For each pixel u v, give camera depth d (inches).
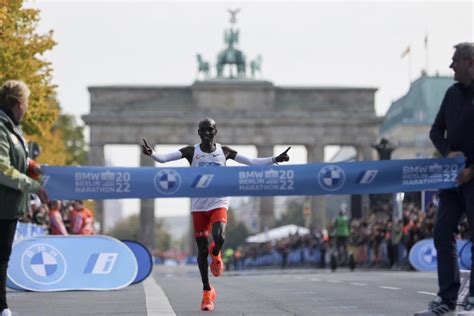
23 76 2559.1
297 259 4394.7
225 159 943.0
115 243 1403.8
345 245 3166.8
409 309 980.6
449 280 757.9
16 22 2470.5
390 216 3159.5
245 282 1758.1
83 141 7160.4
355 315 902.4
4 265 743.1
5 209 727.7
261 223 7342.5
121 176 813.9
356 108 7327.8
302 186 823.7
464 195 748.6
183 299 1168.2
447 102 767.1
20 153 735.1
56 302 1125.7
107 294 1296.8
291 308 999.0
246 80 7342.5
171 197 821.9
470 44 750.5
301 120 7303.2
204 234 947.3
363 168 811.4
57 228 1815.9
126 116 7239.2
